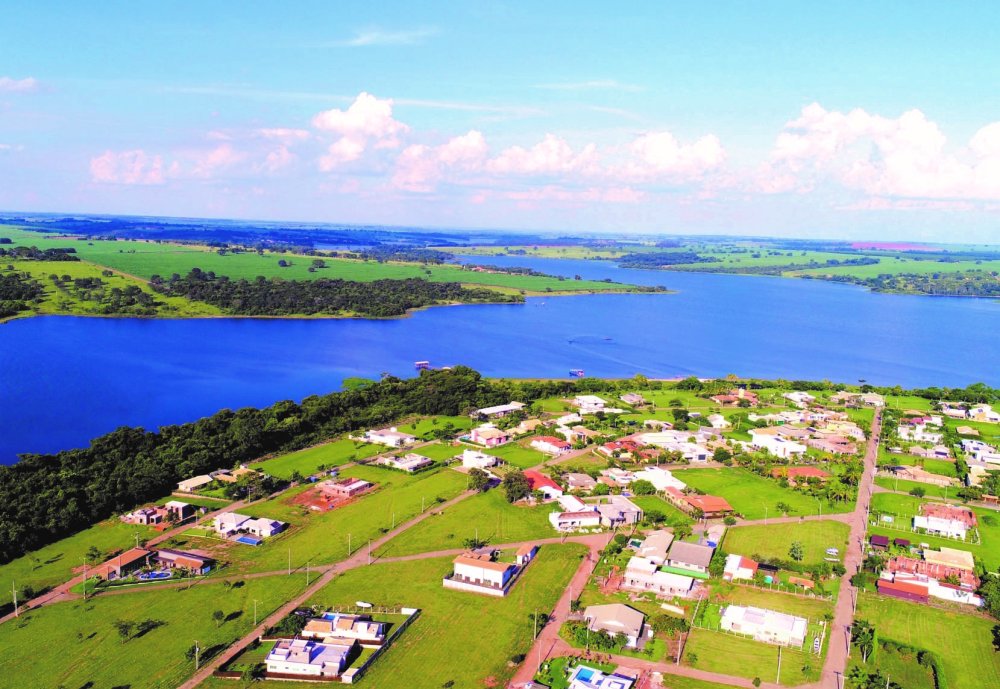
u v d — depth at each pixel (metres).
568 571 156.12
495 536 172.75
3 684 115.75
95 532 174.00
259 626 133.50
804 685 117.75
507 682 117.69
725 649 127.75
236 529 173.38
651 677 118.88
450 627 133.88
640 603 143.62
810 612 140.50
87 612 137.62
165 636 129.88
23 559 159.50
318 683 117.00
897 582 149.62
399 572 154.50
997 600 139.38
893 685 118.12
